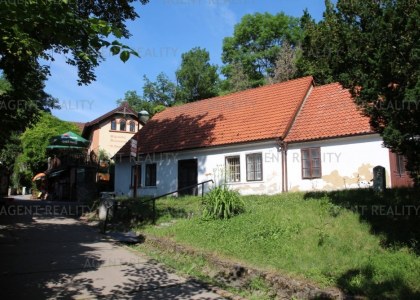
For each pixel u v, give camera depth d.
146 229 12.60
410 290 5.99
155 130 26.94
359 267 7.02
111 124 40.12
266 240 9.24
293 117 19.98
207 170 21.67
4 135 10.85
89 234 13.09
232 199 11.95
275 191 18.89
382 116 7.82
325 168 17.64
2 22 4.90
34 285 7.30
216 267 8.52
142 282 7.77
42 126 46.44
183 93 50.19
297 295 6.68
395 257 7.21
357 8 7.73
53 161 42.16
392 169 15.92
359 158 16.78
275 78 38.62
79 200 29.09
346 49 8.06
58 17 5.00
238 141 20.23
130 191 26.42
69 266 8.77
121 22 15.80
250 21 48.03
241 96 25.09
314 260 7.67
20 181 56.03
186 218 13.45
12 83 10.57
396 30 7.06
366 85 7.66
